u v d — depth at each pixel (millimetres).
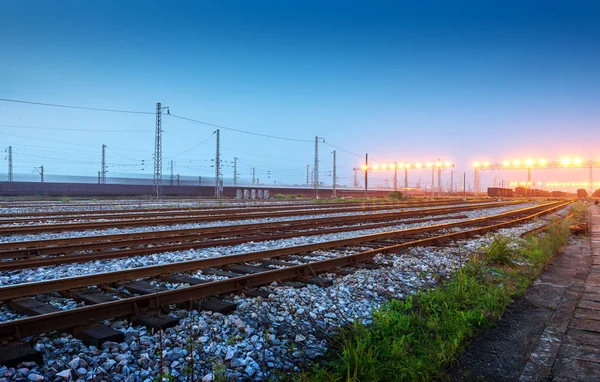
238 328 5645
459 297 7289
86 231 15469
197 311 6250
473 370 4848
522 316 6762
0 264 8805
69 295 6918
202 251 11484
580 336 5863
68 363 4496
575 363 4992
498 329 6160
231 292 7215
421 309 6754
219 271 8875
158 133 47562
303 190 80938
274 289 7574
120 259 10273
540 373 4750
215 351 4953
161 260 10148
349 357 4645
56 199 43000
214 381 4293
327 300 7059
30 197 44500
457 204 46500
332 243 12352
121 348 4922
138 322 5652
